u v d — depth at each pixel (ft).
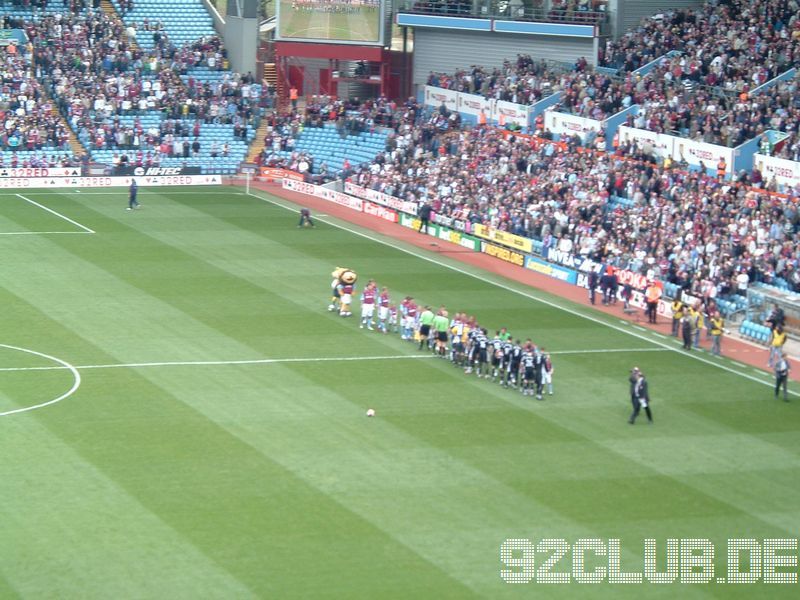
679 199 433.89
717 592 207.92
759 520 235.81
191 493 234.99
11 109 553.23
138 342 329.31
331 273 416.05
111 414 275.39
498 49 579.48
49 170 531.09
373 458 256.11
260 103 597.52
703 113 472.44
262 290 389.19
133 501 230.48
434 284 410.11
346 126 571.28
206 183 556.51
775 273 392.06
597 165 471.21
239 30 610.24
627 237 417.08
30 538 214.69
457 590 202.80
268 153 573.33
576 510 235.61
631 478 252.83
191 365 312.29
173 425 269.85
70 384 294.05
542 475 252.01
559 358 336.08
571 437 274.77
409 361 326.03
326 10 590.96
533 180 475.72
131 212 492.13
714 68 501.56
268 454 255.50
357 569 208.03
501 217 460.14
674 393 310.65
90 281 388.16
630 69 529.86
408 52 611.47
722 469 260.62
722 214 416.46
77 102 563.07
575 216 441.68
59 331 336.08
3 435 260.42
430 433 272.51
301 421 276.00
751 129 458.50
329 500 234.38
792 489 251.60
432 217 486.38
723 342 364.17
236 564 207.72
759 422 291.79
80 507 227.40
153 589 198.70
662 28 533.55
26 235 444.55
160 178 548.31
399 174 516.32
